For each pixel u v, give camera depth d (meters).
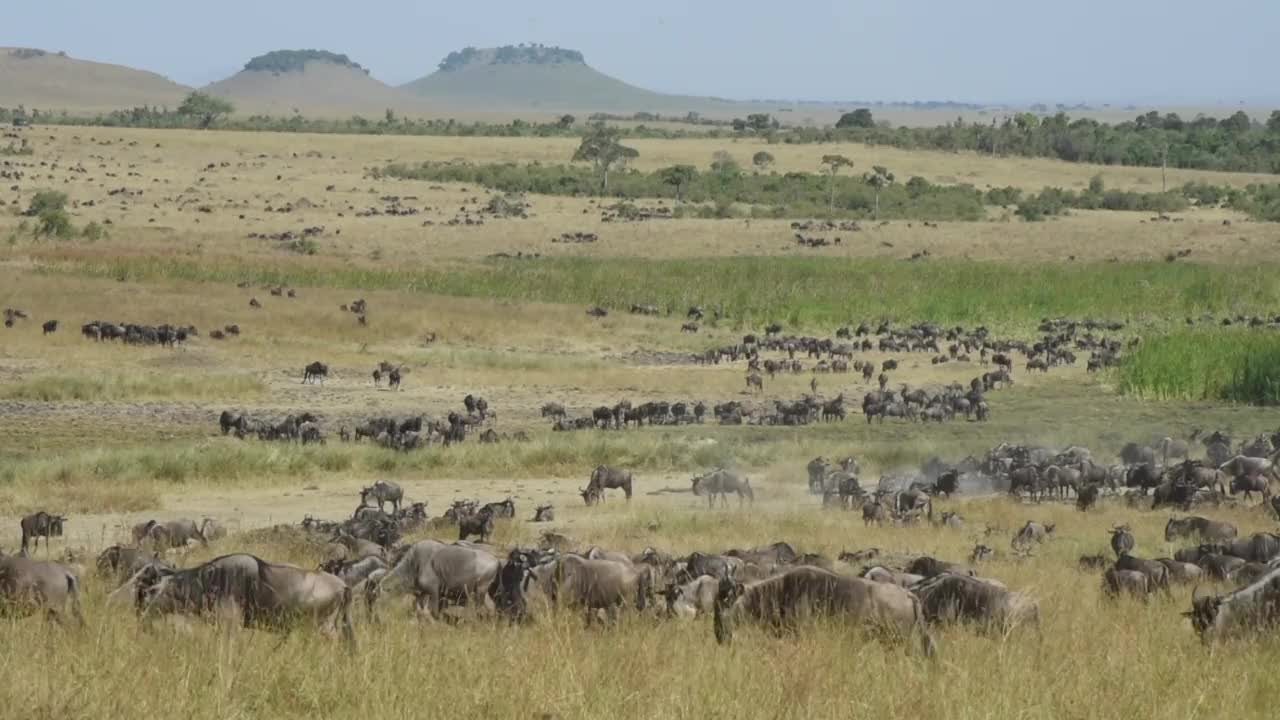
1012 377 114.69
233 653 20.83
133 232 192.50
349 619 23.81
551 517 53.78
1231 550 41.94
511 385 101.44
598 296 152.50
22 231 179.38
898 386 108.19
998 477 68.06
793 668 20.92
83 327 106.00
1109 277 175.00
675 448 75.56
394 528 46.88
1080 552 46.84
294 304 128.12
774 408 93.75
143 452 67.12
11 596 24.78
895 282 169.25
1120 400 102.31
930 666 22.05
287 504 59.31
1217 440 78.44
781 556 38.69
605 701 19.39
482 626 26.23
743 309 149.75
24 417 79.88
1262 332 115.38
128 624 24.00
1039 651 23.70
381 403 92.25
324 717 19.00
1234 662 23.14
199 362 101.75
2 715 18.27
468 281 155.62
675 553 42.59
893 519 54.84
